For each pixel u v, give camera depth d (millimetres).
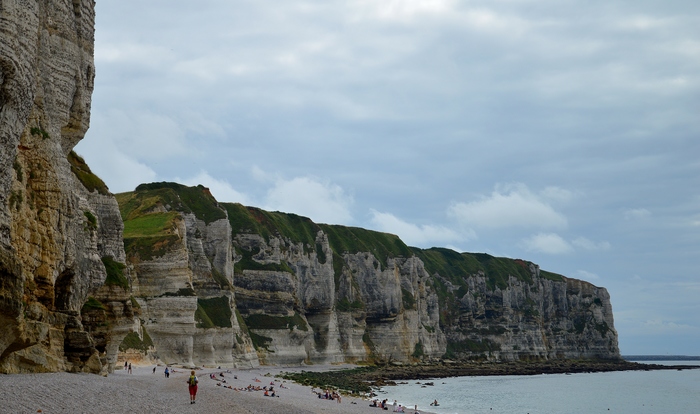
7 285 32688
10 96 32656
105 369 56844
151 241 109188
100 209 64688
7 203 33531
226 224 150000
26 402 31031
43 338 39219
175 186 153250
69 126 46938
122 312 60844
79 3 47656
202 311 118688
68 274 45750
